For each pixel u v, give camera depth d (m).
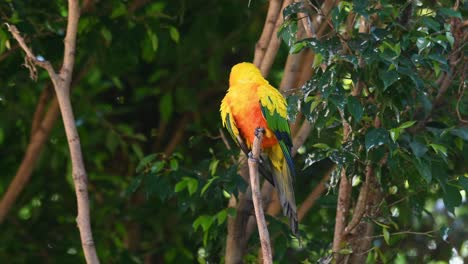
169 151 15.91
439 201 14.20
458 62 10.52
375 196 10.45
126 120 16.83
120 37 13.39
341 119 10.15
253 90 10.23
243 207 11.14
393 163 9.65
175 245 14.52
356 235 10.49
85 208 9.59
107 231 14.52
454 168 12.78
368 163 10.02
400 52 9.28
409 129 10.39
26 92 14.79
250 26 15.70
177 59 16.09
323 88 9.17
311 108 9.45
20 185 13.59
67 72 10.03
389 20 9.77
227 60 16.36
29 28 11.98
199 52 15.95
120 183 15.35
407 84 9.61
